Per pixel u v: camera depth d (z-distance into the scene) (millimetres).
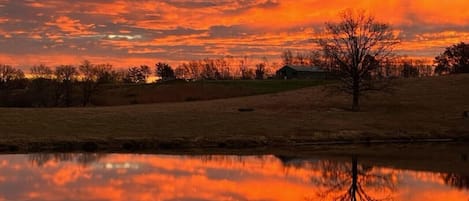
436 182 30547
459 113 72188
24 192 25469
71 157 39875
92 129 53656
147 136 50875
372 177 32375
